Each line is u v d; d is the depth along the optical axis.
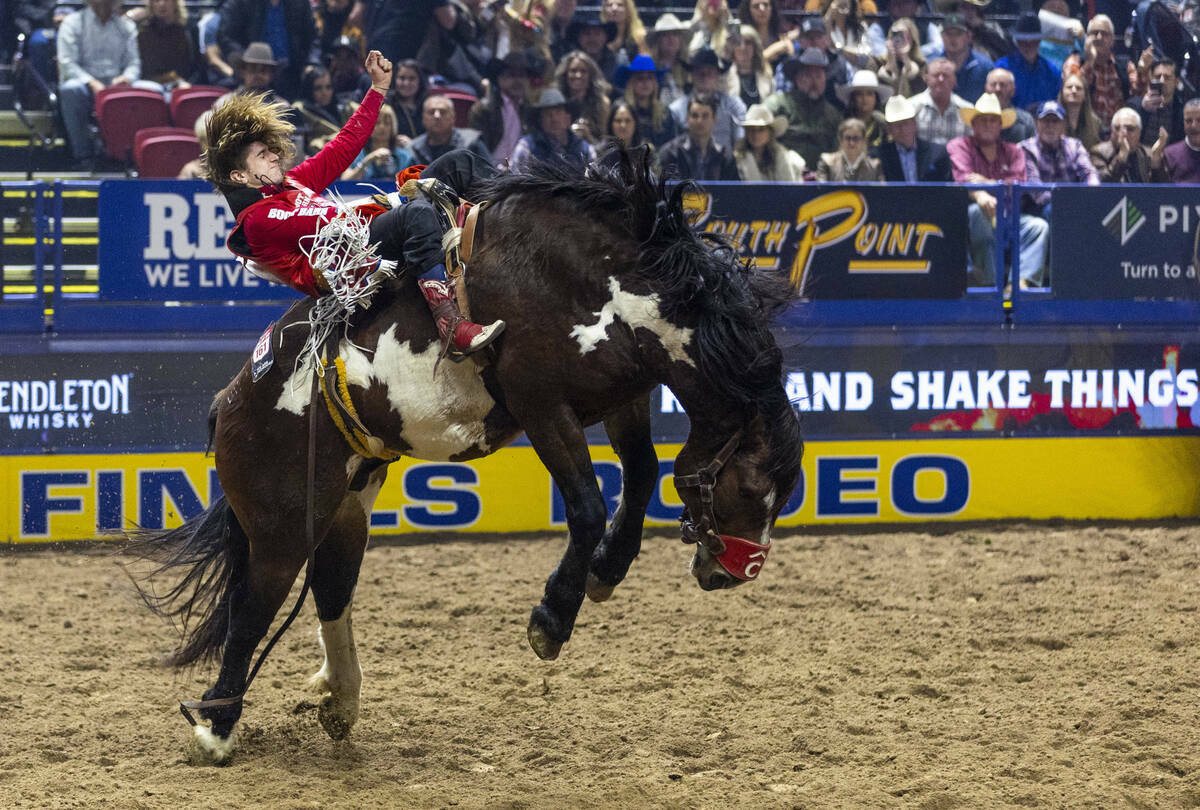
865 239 15.77
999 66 22.19
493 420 7.86
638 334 7.46
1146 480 16.59
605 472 15.74
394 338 7.79
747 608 12.58
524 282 7.50
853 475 16.12
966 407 16.22
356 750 8.72
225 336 15.26
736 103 20.34
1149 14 23.11
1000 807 7.51
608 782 8.06
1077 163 19.78
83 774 8.17
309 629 11.94
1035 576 13.62
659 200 7.45
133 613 12.47
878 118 20.34
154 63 21.09
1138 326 16.42
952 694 9.85
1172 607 12.39
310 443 7.92
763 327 7.52
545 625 7.67
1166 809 7.46
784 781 8.05
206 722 8.60
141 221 14.90
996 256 16.16
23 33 21.91
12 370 14.88
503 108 19.72
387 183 15.34
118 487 15.13
